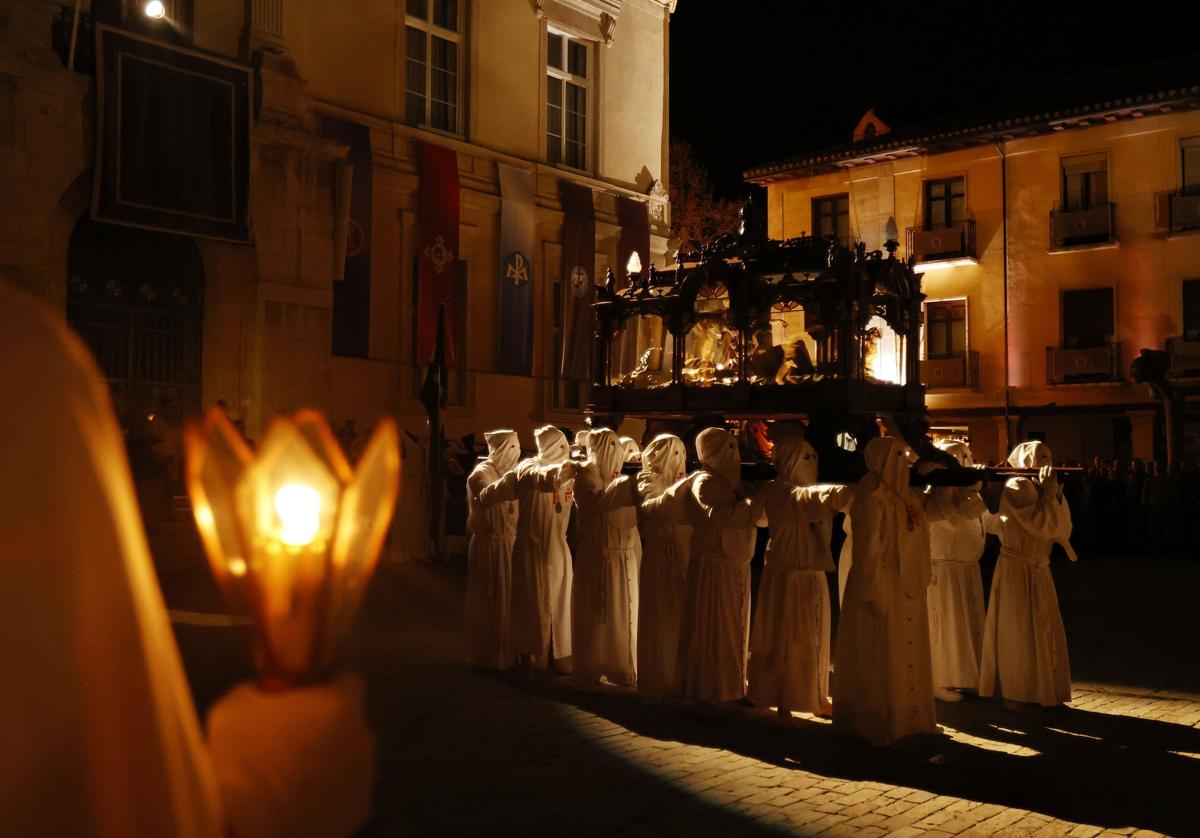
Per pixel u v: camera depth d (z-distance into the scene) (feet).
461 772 20.13
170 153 52.26
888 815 17.97
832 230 113.50
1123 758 21.72
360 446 56.39
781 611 24.09
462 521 61.36
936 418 104.99
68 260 52.44
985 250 103.14
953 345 105.60
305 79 60.29
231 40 57.41
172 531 50.44
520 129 75.82
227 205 54.49
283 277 58.03
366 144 63.98
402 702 26.13
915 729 22.85
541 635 28.43
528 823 17.25
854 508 22.72
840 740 23.06
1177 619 41.01
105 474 1.93
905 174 108.06
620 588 27.71
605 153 82.79
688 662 24.76
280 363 57.88
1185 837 16.99
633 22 85.51
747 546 24.68
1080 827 17.43
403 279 66.90
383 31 66.64
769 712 25.63
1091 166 98.37
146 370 54.95
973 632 27.25
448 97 72.28
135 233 54.65
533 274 75.15
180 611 39.37
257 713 2.71
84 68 50.08
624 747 22.18
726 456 24.85
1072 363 97.81
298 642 2.76
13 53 47.09
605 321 58.59
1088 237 97.25
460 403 70.59
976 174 104.01
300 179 58.85
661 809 18.11
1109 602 45.93
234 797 2.69
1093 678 29.91
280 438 2.86
